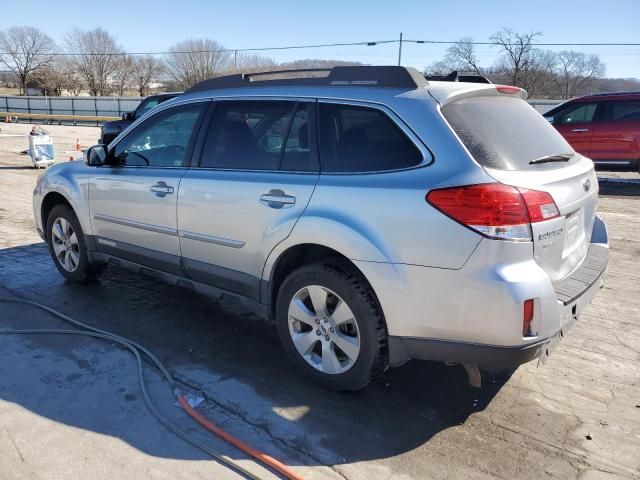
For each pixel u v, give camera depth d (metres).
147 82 84.44
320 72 3.61
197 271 4.04
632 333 4.32
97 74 83.88
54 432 2.98
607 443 2.97
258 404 3.30
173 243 4.14
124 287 5.19
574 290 3.08
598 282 3.35
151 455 2.82
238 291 3.84
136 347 3.96
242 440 2.95
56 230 5.21
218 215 3.77
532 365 3.80
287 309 3.51
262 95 3.74
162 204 4.13
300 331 3.53
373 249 3.02
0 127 33.84
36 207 5.40
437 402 3.35
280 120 3.61
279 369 3.72
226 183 3.71
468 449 2.91
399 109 3.12
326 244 3.20
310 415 3.20
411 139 3.04
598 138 11.40
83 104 43.59
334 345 3.36
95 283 5.29
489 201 2.71
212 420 3.12
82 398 3.31
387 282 2.99
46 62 84.50
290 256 3.53
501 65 60.53
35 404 3.24
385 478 2.69
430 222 2.85
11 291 5.06
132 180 4.36
